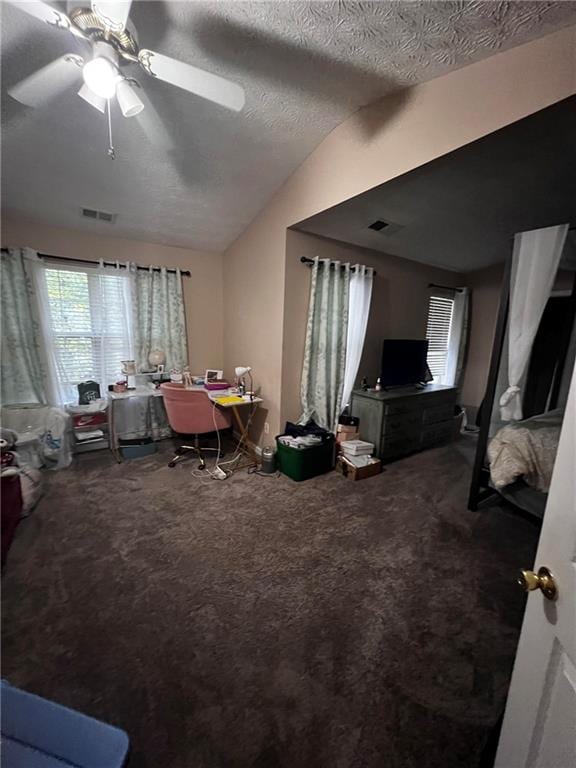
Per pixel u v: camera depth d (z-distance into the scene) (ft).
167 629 4.81
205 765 3.33
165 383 11.86
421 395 11.86
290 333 10.53
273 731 3.64
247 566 6.13
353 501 8.60
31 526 7.12
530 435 7.21
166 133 7.43
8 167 7.95
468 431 15.30
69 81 4.86
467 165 6.27
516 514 8.17
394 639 4.75
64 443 10.06
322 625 4.95
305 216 9.00
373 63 5.61
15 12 4.75
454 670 4.34
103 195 9.27
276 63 5.79
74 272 10.71
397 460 11.62
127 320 11.78
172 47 5.46
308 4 4.56
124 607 5.16
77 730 2.29
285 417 10.90
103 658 4.36
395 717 3.80
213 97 5.04
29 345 10.02
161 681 4.10
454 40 4.84
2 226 9.48
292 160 8.77
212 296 13.58
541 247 6.91
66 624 4.84
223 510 7.99
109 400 10.69
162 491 8.82
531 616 2.41
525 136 5.31
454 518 7.95
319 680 4.17
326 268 10.53
